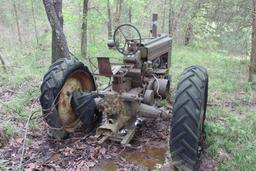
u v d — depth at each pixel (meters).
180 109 2.95
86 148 3.79
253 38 6.91
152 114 3.87
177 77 7.18
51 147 3.85
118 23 13.98
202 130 3.78
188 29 14.98
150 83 4.38
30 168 3.34
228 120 4.52
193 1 12.52
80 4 11.17
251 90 6.12
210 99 5.56
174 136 3.00
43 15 15.37
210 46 14.09
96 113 4.19
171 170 3.20
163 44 4.98
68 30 12.62
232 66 8.92
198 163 3.21
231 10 8.65
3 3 16.67
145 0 16.39
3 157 3.61
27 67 8.23
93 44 11.88
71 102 4.08
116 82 3.80
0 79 7.08
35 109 5.04
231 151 3.61
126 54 4.00
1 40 14.27
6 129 4.18
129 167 3.41
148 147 3.84
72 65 3.94
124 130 3.92
